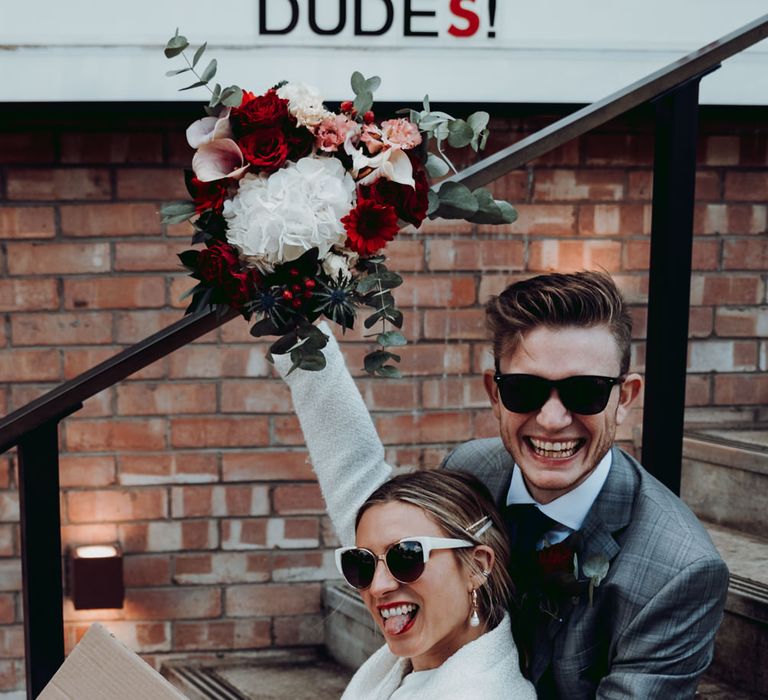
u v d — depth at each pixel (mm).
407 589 1183
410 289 2477
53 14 2174
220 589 2523
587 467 1184
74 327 2439
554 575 1177
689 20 2287
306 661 2482
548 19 2266
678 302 1386
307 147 1128
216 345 2465
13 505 2463
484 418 2520
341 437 1432
